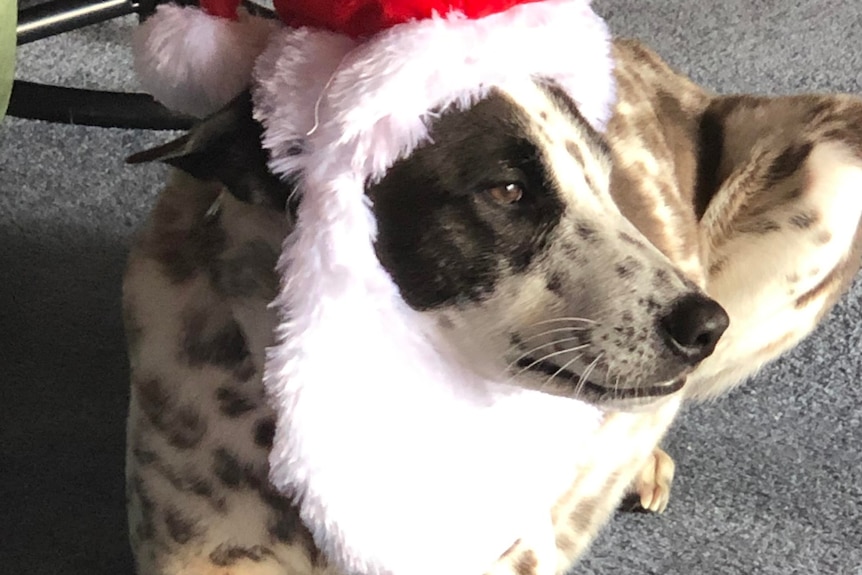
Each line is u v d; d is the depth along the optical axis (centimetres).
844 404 158
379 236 90
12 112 181
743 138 149
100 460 138
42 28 178
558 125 93
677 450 150
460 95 86
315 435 85
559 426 105
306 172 82
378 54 78
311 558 105
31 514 131
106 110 181
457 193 89
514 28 83
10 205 173
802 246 144
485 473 99
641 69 149
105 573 125
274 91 82
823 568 136
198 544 107
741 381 156
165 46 86
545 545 118
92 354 151
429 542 96
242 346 99
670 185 137
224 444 101
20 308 156
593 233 93
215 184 99
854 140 146
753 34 234
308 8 83
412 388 90
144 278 106
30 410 143
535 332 92
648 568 134
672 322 90
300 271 82
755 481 146
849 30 237
